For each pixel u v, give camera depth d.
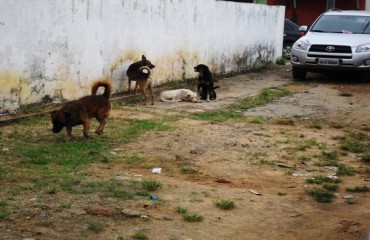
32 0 11.16
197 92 14.65
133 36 14.35
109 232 5.73
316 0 35.00
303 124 12.12
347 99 15.49
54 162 8.21
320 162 9.05
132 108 12.82
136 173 7.93
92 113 9.78
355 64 18.09
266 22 22.31
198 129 10.95
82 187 7.04
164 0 15.48
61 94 12.23
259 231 6.06
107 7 13.30
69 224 5.86
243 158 9.07
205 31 17.89
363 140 10.77
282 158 9.19
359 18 19.75
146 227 5.92
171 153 9.12
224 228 6.07
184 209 6.47
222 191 7.32
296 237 5.96
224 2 18.89
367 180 8.12
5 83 10.80
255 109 13.59
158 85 15.65
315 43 18.45
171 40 16.06
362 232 6.11
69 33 12.23
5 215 5.96
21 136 9.70
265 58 22.55
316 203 7.03
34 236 5.52
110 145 9.40
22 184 7.07
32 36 11.27
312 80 19.23
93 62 13.05
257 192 7.34
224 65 19.39
